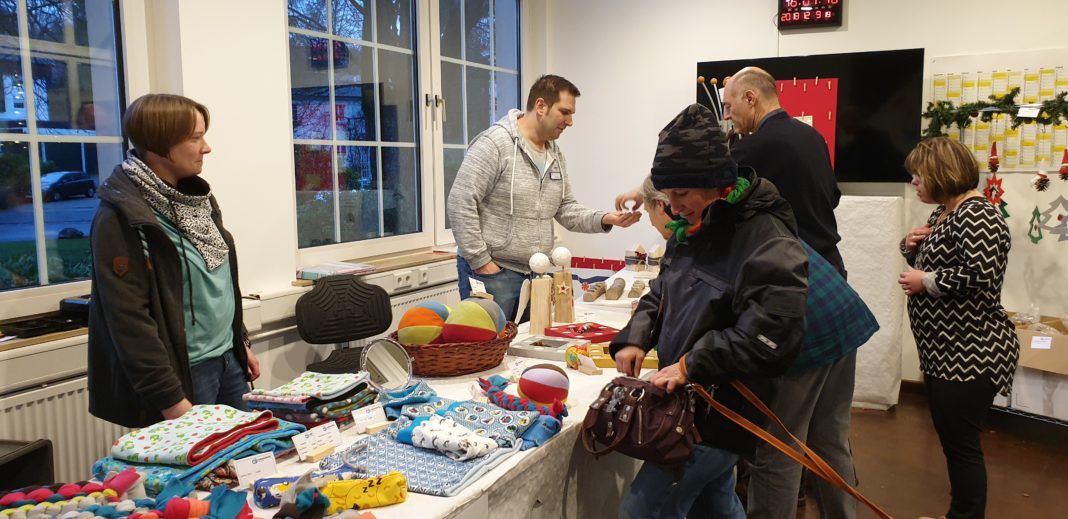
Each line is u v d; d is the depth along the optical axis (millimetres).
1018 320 3914
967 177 2525
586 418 1712
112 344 1830
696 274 1736
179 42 2744
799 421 1954
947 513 2668
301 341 3332
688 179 1634
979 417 2494
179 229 1912
